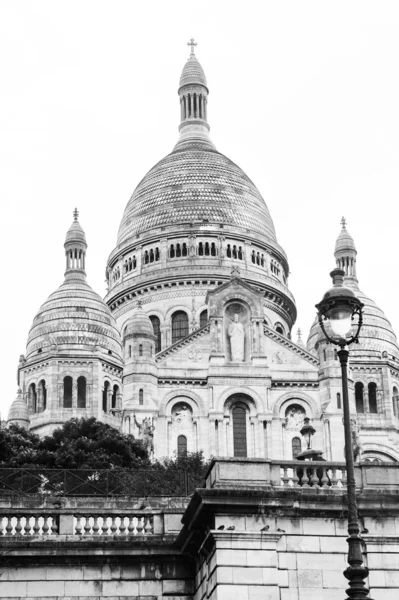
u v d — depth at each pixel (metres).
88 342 136.75
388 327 142.50
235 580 40.66
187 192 160.62
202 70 183.25
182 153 169.12
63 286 144.75
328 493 42.56
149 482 52.00
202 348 125.00
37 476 51.84
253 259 156.12
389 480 43.59
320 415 122.25
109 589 44.41
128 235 159.88
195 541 43.66
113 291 155.12
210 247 154.62
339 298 38.34
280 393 122.94
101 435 101.06
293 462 43.47
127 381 121.25
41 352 136.38
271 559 41.06
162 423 120.88
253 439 120.50
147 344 122.94
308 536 41.91
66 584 44.22
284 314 155.12
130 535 45.41
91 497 48.28
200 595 43.59
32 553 44.09
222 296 125.69
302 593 41.28
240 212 159.25
